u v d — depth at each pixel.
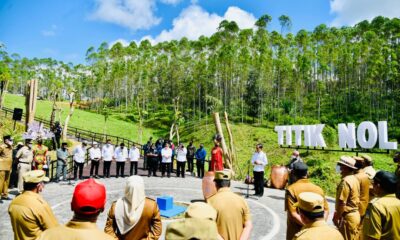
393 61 73.75
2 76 29.56
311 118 71.25
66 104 93.12
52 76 109.31
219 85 85.25
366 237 3.43
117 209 3.31
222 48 87.56
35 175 3.56
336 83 94.00
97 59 117.38
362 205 4.75
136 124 75.06
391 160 32.94
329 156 32.59
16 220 3.34
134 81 102.94
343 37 105.06
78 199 2.29
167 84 93.31
